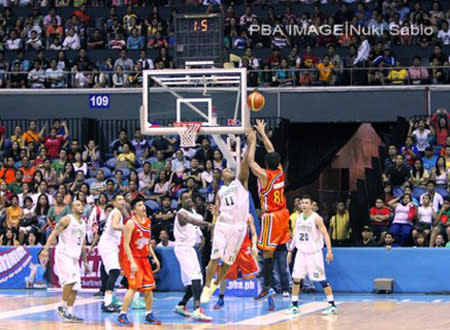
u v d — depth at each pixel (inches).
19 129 856.3
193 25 619.2
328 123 883.4
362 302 551.2
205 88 586.6
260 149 732.7
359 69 850.1
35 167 797.2
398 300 561.6
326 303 549.3
